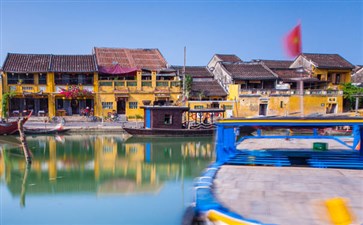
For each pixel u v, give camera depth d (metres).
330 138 17.12
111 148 24.05
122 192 13.51
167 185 14.44
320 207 7.34
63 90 35.94
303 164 11.44
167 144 26.00
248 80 39.41
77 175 16.30
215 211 6.91
